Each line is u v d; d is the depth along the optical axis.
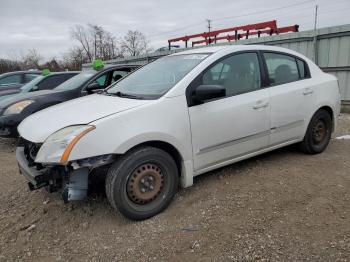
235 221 3.06
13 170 4.98
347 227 2.87
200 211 3.28
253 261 2.53
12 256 2.83
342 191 3.56
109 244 2.88
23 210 3.61
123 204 3.06
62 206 3.59
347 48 9.22
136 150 3.12
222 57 3.82
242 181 3.91
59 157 2.83
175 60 4.12
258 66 4.11
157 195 3.29
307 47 10.15
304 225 2.94
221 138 3.67
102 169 3.09
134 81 4.12
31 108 6.16
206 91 3.30
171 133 3.28
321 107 4.74
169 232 2.98
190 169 3.49
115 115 3.06
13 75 11.38
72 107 3.59
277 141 4.28
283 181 3.87
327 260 2.48
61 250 2.86
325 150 5.07
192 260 2.60
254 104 3.90
